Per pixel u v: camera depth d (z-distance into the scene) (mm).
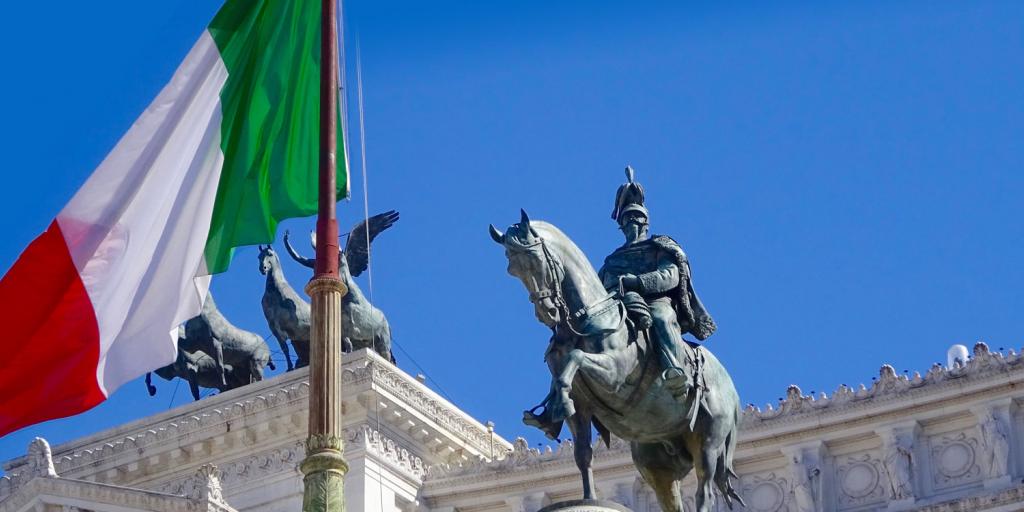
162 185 71375
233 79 73188
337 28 70875
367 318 170875
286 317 174375
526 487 162375
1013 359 152500
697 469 83188
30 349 69625
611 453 158000
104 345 69938
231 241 72312
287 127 73625
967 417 153500
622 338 79812
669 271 83688
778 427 156625
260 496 164875
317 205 73125
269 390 168375
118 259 70562
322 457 63062
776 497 156750
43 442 159375
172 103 72125
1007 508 148875
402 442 166000
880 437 154750
